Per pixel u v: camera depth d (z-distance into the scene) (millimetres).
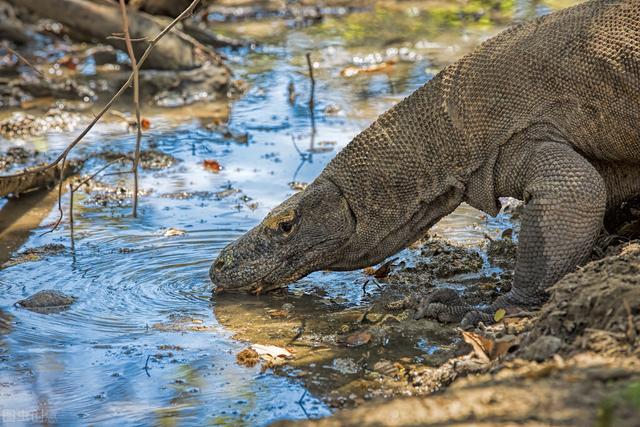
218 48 24969
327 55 23828
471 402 7074
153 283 11688
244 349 9695
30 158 16297
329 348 9734
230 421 8359
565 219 9766
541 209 9820
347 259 11125
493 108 10422
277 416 8406
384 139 10750
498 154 10445
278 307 10922
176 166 16172
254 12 29359
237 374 9266
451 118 10555
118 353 9836
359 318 10430
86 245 12945
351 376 9078
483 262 11875
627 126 10227
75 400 8898
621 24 10227
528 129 10312
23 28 26000
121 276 11906
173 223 13641
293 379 9094
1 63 23984
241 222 13570
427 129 10641
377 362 9305
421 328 10047
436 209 10852
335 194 10859
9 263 12430
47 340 10227
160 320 10688
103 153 16766
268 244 10938
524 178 10258
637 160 10539
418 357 9367
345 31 26375
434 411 7055
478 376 8188
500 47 10617
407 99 10852
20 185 14883
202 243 12859
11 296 11414
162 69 21688
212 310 10906
